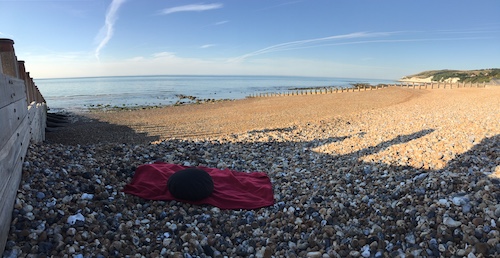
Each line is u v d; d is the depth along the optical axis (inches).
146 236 74.6
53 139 279.4
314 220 85.4
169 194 96.4
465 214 75.0
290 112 462.9
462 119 232.2
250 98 893.2
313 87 1820.9
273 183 120.6
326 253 70.6
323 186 112.9
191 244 71.6
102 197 87.4
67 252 60.5
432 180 94.8
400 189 96.2
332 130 244.2
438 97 622.5
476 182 89.7
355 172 124.7
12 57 111.4
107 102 819.4
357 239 74.4
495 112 254.7
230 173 117.3
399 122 260.8
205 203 94.6
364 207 90.0
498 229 66.9
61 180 88.4
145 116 466.9
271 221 87.7
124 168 112.8
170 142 178.9
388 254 67.8
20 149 82.0
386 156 139.5
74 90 1457.9
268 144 190.2
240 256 71.1
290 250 72.7
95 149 132.5
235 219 88.3
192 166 128.4
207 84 2319.1
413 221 77.1
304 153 167.3
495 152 117.7
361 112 378.6
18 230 62.0
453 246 65.9
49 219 68.4
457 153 125.1
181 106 645.9
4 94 65.1
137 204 91.0
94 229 70.4
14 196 67.6
